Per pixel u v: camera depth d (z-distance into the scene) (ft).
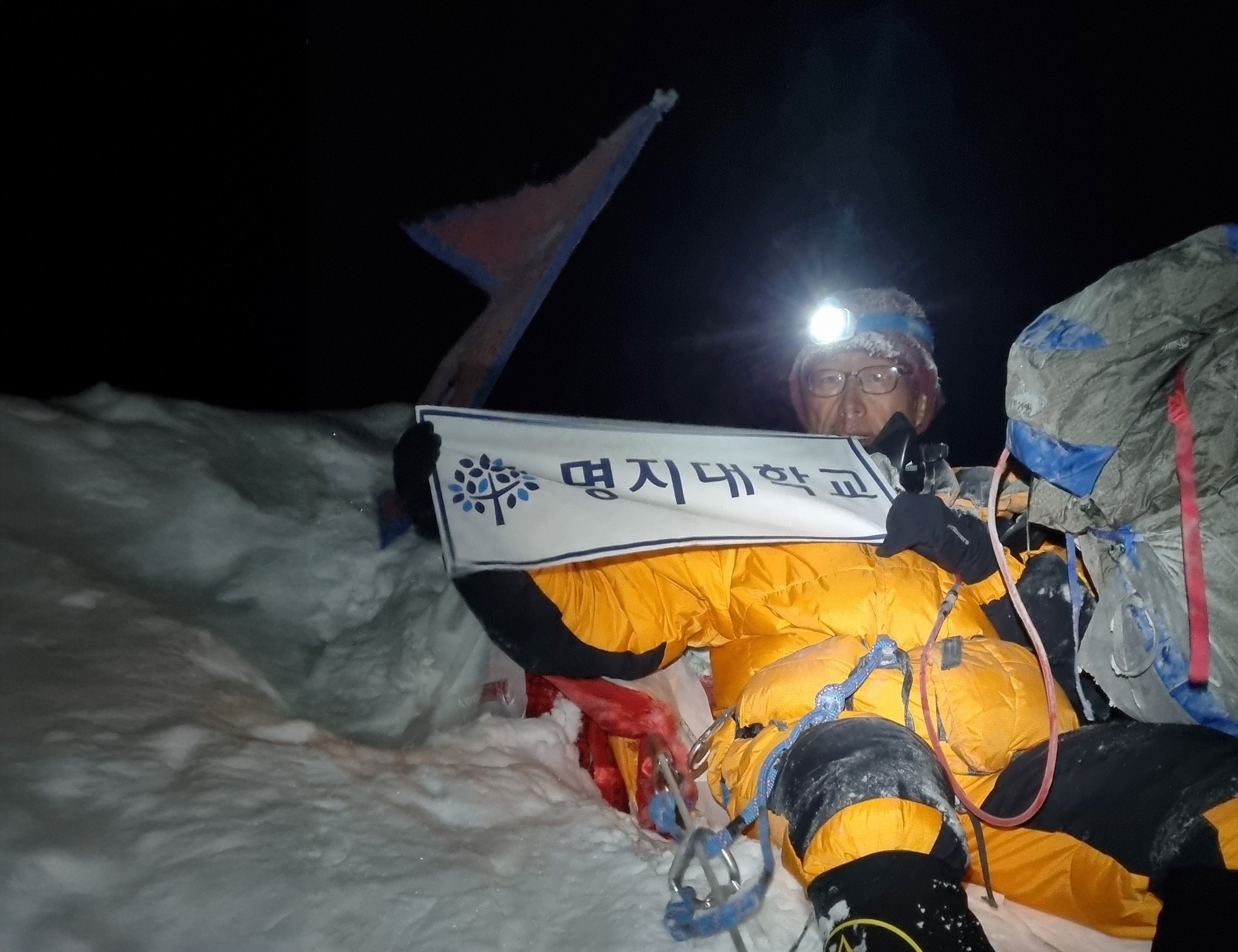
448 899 4.44
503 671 7.17
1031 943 5.28
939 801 4.77
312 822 4.63
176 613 6.48
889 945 4.26
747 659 6.26
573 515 5.64
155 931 3.88
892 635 5.97
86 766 4.48
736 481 6.08
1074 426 4.86
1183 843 4.65
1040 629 6.19
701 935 4.52
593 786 6.68
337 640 7.00
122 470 7.47
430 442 5.66
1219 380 4.70
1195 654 4.81
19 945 3.65
